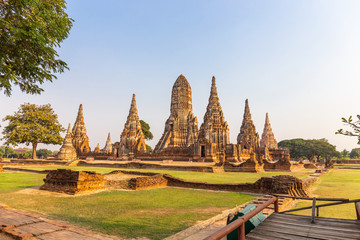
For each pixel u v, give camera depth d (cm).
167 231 702
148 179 1659
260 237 496
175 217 862
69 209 970
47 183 1471
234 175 2775
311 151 9794
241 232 425
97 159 6894
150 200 1192
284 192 1305
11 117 5806
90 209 976
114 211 946
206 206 1058
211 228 736
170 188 1659
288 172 3544
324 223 571
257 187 1446
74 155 6375
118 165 4125
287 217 629
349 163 8019
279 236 498
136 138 6569
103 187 1536
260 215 631
